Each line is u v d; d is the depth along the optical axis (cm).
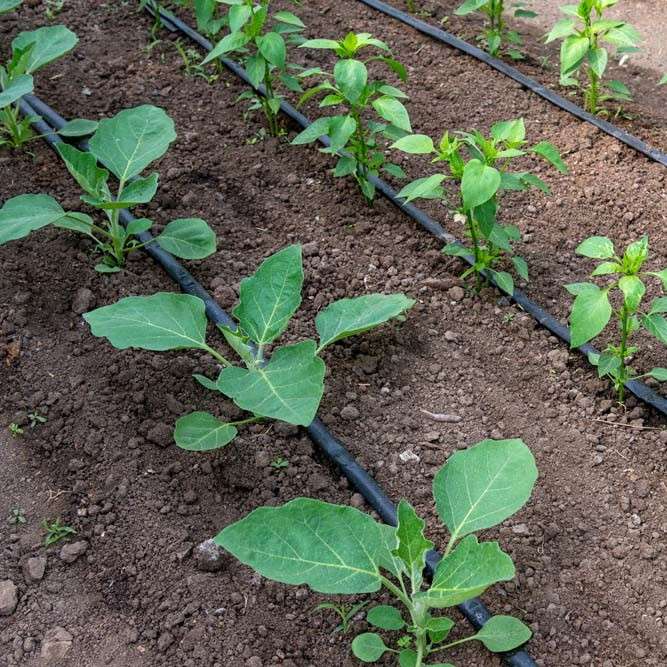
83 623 108
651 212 140
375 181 143
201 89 156
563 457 118
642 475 117
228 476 116
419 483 116
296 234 138
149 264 133
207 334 127
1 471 116
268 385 108
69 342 125
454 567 100
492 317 130
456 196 143
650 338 128
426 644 105
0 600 108
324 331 115
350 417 121
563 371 125
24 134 143
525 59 165
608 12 178
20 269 131
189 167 145
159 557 111
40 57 141
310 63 161
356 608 108
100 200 127
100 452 117
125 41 163
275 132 150
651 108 157
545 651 106
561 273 135
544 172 146
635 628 108
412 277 134
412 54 164
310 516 102
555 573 111
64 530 112
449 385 124
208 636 107
